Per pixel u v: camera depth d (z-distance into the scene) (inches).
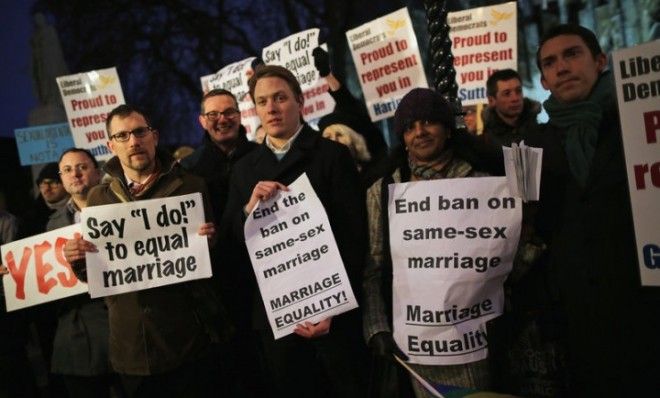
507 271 111.5
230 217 139.1
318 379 134.8
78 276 141.3
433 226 113.1
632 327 105.2
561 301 112.4
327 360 131.2
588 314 108.0
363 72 233.3
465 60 243.6
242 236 136.4
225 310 141.2
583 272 108.3
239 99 234.7
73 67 792.3
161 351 133.1
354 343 132.5
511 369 116.2
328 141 137.6
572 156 111.7
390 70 227.9
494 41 240.1
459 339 110.5
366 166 179.3
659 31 674.2
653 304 104.3
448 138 116.9
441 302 110.9
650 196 96.7
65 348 164.2
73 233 162.4
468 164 116.4
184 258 135.1
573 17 714.2
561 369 113.4
